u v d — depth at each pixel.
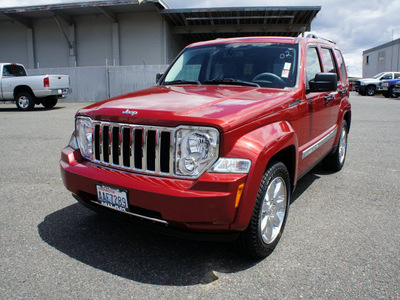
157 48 22.20
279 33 25.27
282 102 3.07
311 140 3.90
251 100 2.92
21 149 6.91
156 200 2.43
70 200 4.15
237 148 2.46
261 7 19.12
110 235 3.28
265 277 2.61
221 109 2.62
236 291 2.44
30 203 4.04
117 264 2.79
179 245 3.11
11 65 15.54
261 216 2.70
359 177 5.16
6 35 23.83
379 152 6.79
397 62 40.78
